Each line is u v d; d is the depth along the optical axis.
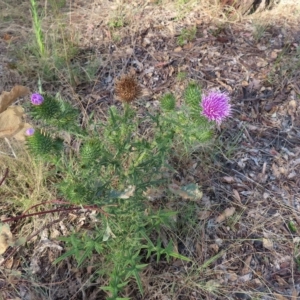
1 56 0.73
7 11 0.81
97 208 0.42
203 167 0.60
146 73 0.71
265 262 0.53
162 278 0.51
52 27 0.77
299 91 0.69
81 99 0.67
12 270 0.50
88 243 0.44
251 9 0.83
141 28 0.77
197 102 0.44
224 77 0.70
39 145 0.41
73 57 0.73
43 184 0.56
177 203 0.55
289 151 0.63
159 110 0.64
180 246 0.53
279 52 0.75
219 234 0.54
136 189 0.45
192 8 0.81
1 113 0.42
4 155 0.56
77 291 0.49
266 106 0.67
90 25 0.78
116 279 0.43
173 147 0.58
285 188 0.59
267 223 0.56
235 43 0.76
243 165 0.61
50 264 0.51
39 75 0.69
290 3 0.83
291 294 0.50
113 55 0.73
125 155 0.53
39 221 0.53
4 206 0.55
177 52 0.74
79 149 0.56
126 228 0.46
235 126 0.65
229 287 0.51
